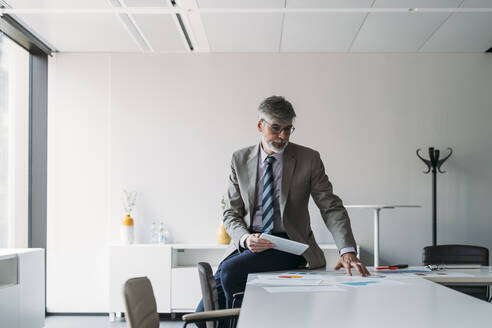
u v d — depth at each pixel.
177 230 5.52
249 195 2.51
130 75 5.62
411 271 2.57
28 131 5.51
